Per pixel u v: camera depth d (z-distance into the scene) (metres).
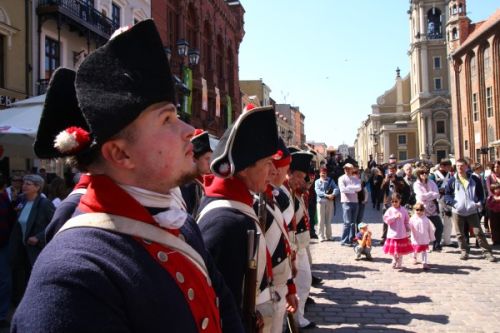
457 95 51.84
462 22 51.97
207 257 1.64
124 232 1.21
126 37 1.19
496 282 7.36
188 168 1.33
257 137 2.45
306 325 5.25
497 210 10.77
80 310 1.03
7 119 7.90
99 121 1.15
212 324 1.34
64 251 1.12
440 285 7.23
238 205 2.34
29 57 15.17
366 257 9.34
